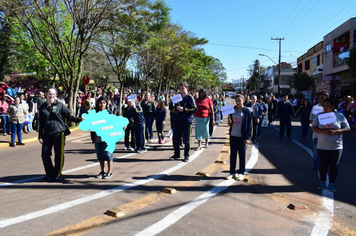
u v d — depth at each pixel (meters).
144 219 4.15
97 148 6.13
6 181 5.96
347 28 24.78
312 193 5.41
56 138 5.92
